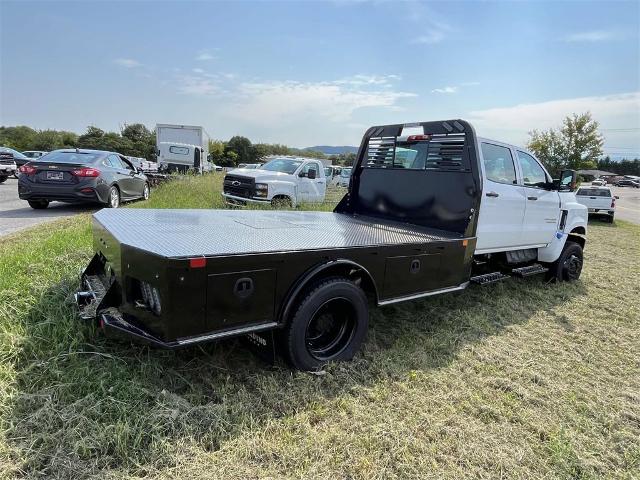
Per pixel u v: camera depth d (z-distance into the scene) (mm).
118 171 10047
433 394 3096
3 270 3910
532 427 2834
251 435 2459
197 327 2477
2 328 2969
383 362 3438
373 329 4145
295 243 3125
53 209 9766
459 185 4559
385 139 5348
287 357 3047
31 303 3400
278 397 2834
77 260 4594
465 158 4512
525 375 3535
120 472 2109
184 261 2344
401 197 5129
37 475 2037
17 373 2615
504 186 4949
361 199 5621
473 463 2443
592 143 33156
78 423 2289
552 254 6129
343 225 4484
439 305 4996
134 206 9578
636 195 55250
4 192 13602
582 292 6289
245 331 2699
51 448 2180
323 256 3031
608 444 2756
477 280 4953
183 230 3322
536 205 5543
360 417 2742
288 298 2891
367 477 2232
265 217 4680
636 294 6371
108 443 2230
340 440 2494
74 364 2748
